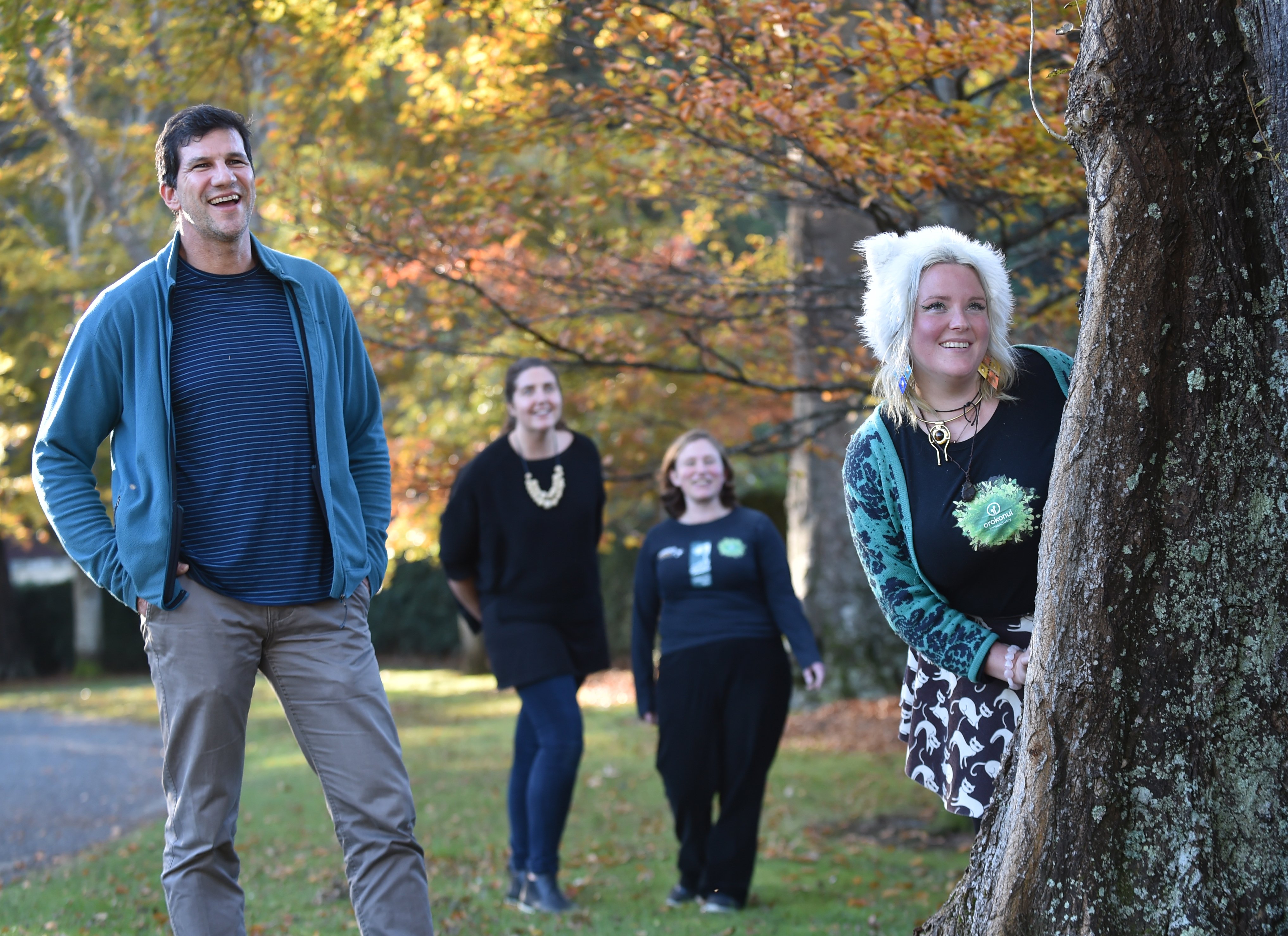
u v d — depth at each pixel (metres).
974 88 8.05
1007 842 2.98
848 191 7.51
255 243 3.72
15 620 32.31
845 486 3.63
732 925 5.75
